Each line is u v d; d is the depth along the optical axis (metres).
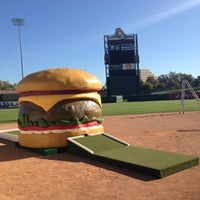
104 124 18.86
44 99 9.55
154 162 7.21
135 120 20.58
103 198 5.50
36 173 7.28
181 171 7.05
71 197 5.60
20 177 7.00
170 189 5.85
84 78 9.92
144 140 11.65
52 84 9.47
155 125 16.92
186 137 11.97
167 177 6.63
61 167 7.75
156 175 6.58
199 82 95.12
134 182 6.34
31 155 9.36
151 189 5.89
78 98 9.80
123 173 7.01
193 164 7.45
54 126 9.47
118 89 63.53
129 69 63.03
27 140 10.01
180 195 5.52
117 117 23.89
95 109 10.20
